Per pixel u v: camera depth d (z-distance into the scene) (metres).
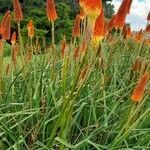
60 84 0.86
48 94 0.83
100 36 0.61
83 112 0.85
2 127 0.77
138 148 0.78
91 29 0.55
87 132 0.76
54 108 0.80
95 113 0.81
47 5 0.79
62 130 0.64
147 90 0.89
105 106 0.79
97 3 0.53
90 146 0.82
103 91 0.82
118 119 0.87
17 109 0.85
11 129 0.78
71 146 0.65
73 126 0.81
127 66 1.25
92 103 0.78
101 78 0.86
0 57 0.87
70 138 0.82
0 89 0.86
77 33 0.94
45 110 0.82
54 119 0.77
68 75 0.89
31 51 1.08
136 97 0.69
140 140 0.81
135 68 1.00
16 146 0.69
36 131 0.76
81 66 0.58
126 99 0.97
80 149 0.77
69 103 0.62
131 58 1.27
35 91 0.84
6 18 0.84
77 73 0.59
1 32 0.86
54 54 0.91
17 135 0.79
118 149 0.72
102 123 0.80
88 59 0.64
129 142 0.82
